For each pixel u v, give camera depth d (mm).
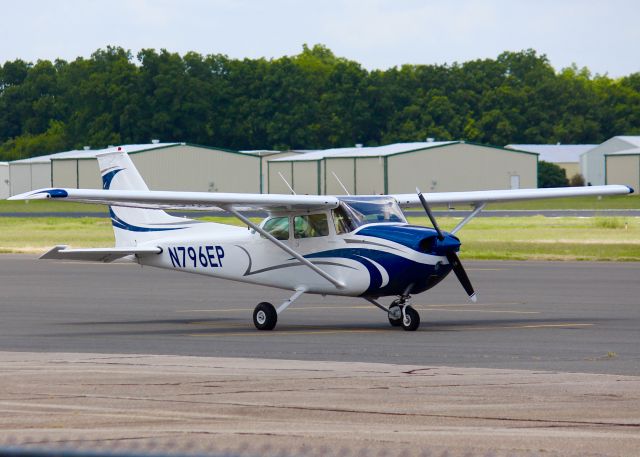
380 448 27422
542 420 30609
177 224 64188
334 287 56906
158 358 45000
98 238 156750
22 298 79188
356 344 49531
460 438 28453
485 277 92375
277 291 83500
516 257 114812
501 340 50469
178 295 80938
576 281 87188
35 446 27578
